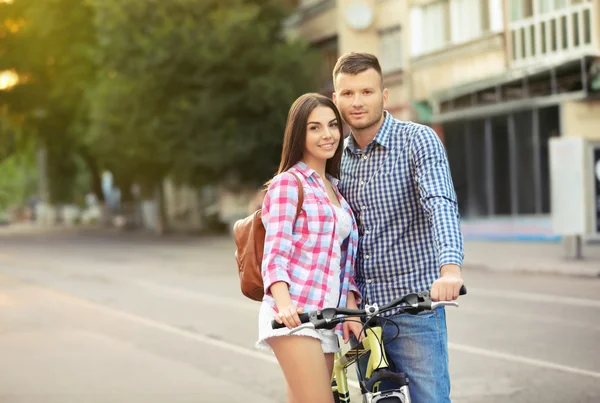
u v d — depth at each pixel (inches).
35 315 473.7
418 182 150.5
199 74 1240.2
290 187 149.4
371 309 140.1
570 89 863.7
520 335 366.9
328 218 150.9
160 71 1234.6
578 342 346.9
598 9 848.9
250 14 1235.9
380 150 156.4
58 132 1857.8
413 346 153.9
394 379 144.9
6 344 378.0
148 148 1294.3
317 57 1283.2
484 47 991.6
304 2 1392.7
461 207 1021.2
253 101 1237.1
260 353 346.9
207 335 394.0
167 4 1252.5
